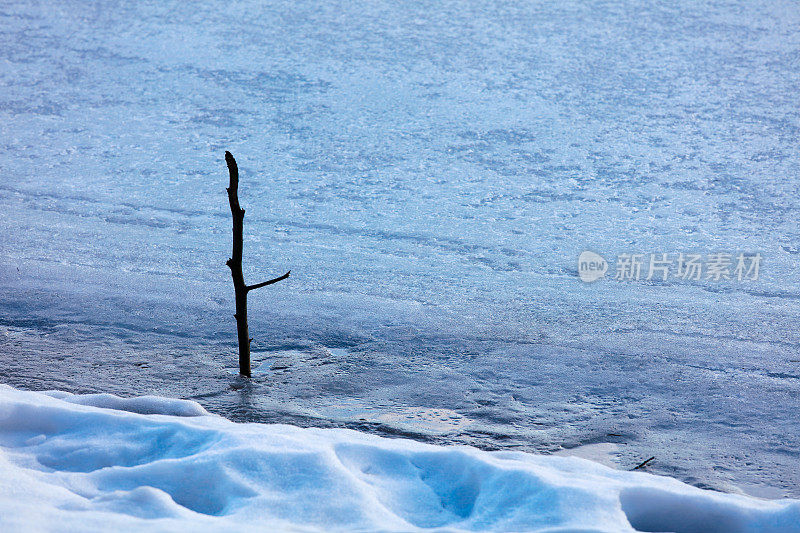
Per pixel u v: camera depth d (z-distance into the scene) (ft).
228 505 36.45
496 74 235.81
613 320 85.46
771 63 245.65
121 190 139.85
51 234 113.50
